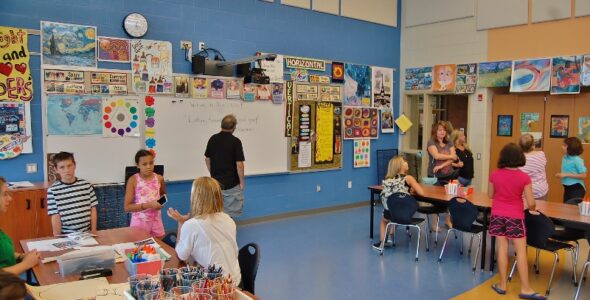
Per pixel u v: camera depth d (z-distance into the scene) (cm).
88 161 516
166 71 569
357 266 480
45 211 451
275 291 410
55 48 494
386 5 833
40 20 486
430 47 820
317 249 541
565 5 657
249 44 652
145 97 551
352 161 797
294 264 485
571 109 672
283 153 694
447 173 618
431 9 812
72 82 504
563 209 447
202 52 605
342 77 764
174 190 586
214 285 184
